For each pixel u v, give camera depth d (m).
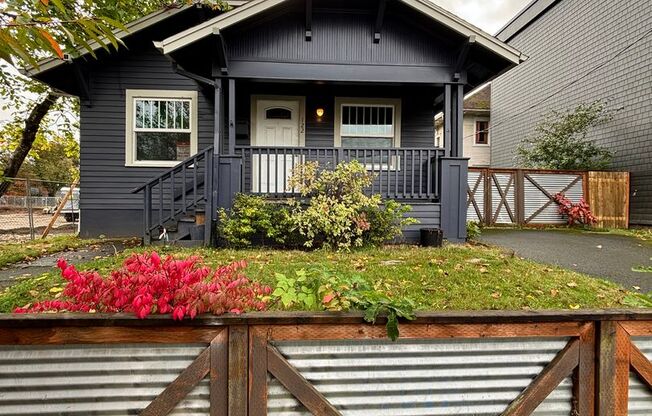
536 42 12.09
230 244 5.19
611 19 9.24
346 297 1.38
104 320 1.21
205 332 1.27
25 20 1.27
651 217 8.29
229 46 5.69
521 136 12.83
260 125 7.40
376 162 7.28
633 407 1.41
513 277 3.50
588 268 4.25
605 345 1.37
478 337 1.34
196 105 7.16
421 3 5.46
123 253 4.68
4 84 8.38
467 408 1.38
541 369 1.39
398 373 1.36
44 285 3.26
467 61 5.97
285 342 1.31
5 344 1.21
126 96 7.04
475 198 8.84
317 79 5.84
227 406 1.27
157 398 1.26
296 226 4.96
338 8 5.83
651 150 8.30
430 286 3.20
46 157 21.72
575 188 8.98
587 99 10.00
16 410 1.25
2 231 8.96
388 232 5.36
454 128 6.12
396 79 5.93
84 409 1.26
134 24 6.53
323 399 1.31
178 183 7.16
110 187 7.04
